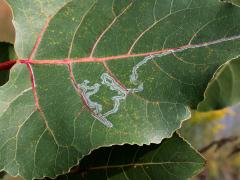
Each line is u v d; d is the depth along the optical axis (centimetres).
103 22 14
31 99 14
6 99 14
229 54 13
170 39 14
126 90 14
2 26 37
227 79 20
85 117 14
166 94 14
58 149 14
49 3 15
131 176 16
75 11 14
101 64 14
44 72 14
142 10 14
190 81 14
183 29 14
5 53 17
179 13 14
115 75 14
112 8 14
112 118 14
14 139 14
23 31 15
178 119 14
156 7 14
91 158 16
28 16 15
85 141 14
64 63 14
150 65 14
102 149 16
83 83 14
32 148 14
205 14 14
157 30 14
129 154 16
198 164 15
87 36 14
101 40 14
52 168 14
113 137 14
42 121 14
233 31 14
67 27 14
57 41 15
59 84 14
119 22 14
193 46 14
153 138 14
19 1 15
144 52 14
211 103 20
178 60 14
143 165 16
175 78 14
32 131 14
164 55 14
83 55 14
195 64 14
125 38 14
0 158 14
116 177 16
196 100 14
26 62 15
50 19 15
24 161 14
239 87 20
